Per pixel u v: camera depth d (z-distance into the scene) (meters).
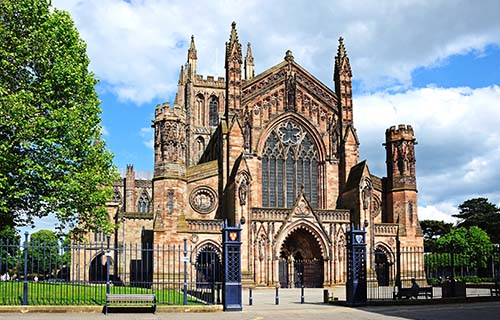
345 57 96.62
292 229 84.50
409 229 91.25
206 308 43.66
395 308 46.72
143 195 146.25
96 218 58.38
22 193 51.44
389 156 95.19
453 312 42.88
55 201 53.16
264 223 83.69
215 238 83.19
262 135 91.56
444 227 169.62
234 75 91.06
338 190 93.06
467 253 118.94
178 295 57.12
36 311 40.88
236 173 82.62
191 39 157.75
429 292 59.72
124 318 38.34
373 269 85.50
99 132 59.62
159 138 85.00
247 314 41.81
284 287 87.38
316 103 95.06
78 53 59.06
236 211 81.94
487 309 45.16
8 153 51.19
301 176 92.94
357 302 48.81
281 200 91.25
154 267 79.81
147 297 42.09
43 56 55.34
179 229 81.88
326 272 85.38
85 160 57.59
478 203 163.75
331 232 86.62
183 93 153.50
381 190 95.12
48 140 52.09
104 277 110.62
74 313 41.03
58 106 56.03
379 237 90.06
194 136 150.50
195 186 88.00
